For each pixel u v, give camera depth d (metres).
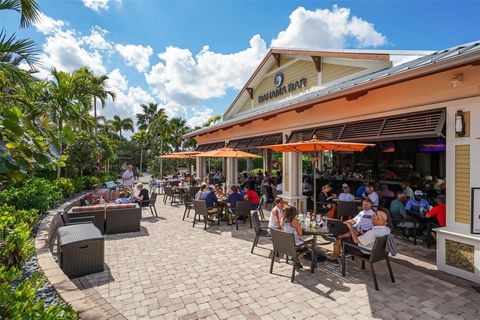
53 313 2.18
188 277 4.70
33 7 5.32
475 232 4.41
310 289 4.27
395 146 15.12
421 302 3.87
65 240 4.70
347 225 5.23
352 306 3.78
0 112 1.88
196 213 8.32
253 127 11.78
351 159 18.23
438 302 3.87
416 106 5.47
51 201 8.51
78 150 13.19
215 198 8.59
